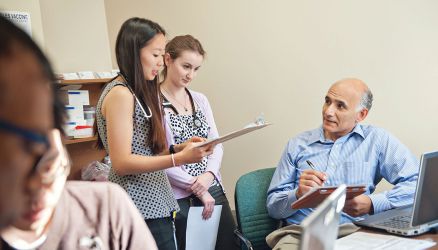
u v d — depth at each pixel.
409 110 2.83
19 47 0.45
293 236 1.81
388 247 1.54
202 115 2.40
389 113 2.89
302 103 3.23
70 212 0.79
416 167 2.01
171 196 1.87
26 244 0.66
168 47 2.34
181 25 3.64
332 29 3.01
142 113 1.72
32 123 0.43
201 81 3.62
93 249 0.82
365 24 2.88
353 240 1.63
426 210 1.63
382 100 2.90
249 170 3.52
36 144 0.43
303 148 2.16
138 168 1.66
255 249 2.15
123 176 1.72
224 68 3.51
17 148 0.42
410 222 1.63
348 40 2.96
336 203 0.87
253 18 3.32
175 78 2.32
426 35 2.70
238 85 3.48
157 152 1.81
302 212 1.99
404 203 1.90
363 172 2.04
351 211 1.87
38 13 2.59
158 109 1.79
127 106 1.66
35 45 0.48
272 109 3.37
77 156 2.94
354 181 2.03
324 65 3.09
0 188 0.41
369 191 2.06
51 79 0.50
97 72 2.95
